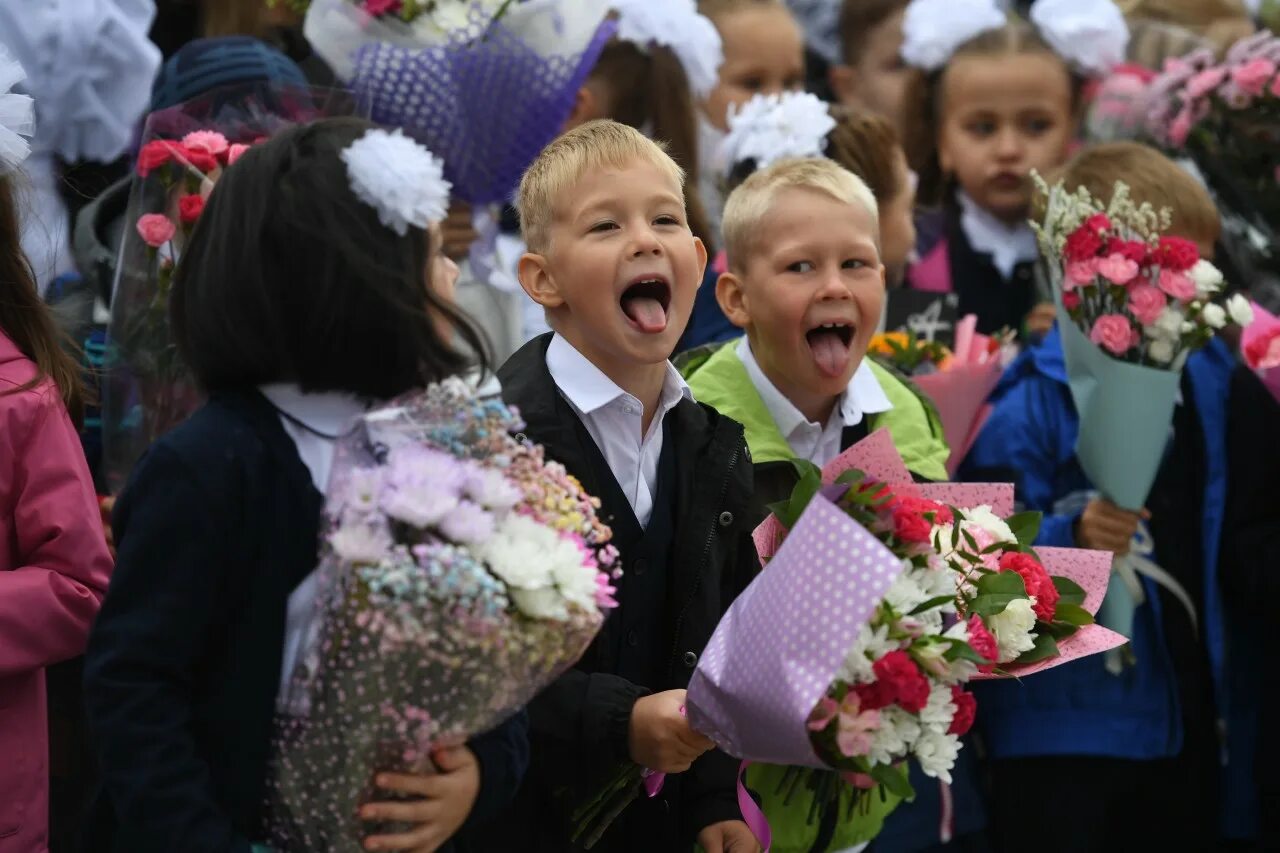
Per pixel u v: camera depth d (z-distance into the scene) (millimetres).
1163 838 11289
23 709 7523
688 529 8164
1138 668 11016
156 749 6031
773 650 6633
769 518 7758
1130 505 10906
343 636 6035
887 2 16438
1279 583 11125
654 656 8117
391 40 11695
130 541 6227
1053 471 11359
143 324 9367
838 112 12500
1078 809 10914
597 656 7914
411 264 6488
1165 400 10812
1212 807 11469
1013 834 11039
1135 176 11930
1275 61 13836
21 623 7176
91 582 7441
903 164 12453
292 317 6383
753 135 12172
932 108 15250
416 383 6555
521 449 6586
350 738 6113
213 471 6250
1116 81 15000
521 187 8570
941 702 7117
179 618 6148
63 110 11297
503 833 7859
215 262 6430
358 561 5965
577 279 8039
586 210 8055
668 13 13305
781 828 8609
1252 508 11430
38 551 7430
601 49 12594
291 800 6254
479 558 6027
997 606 7609
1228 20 16516
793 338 9266
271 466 6359
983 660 7312
